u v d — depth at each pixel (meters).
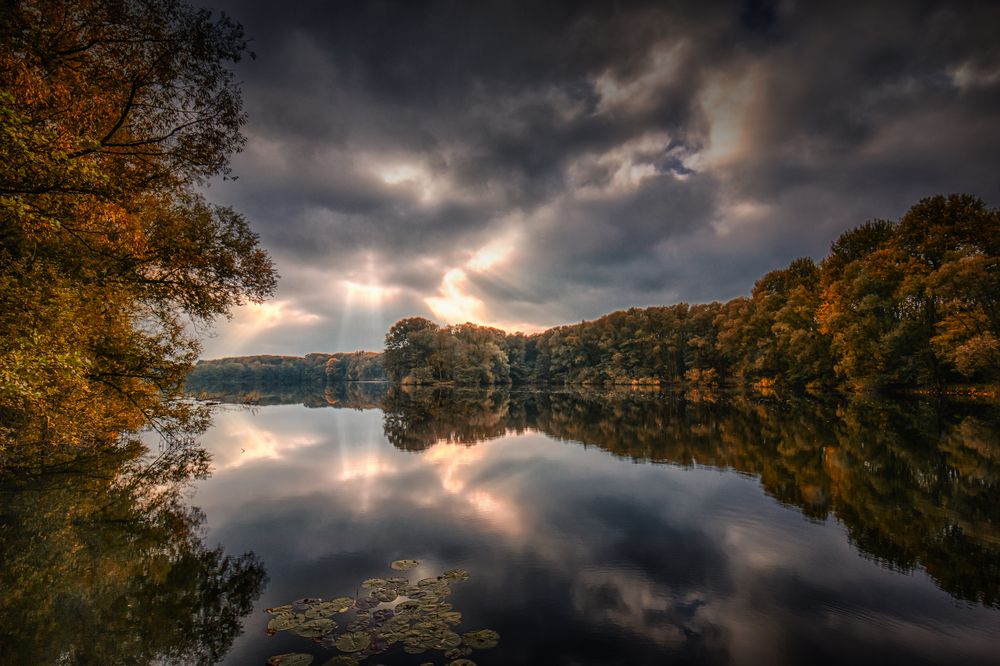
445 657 7.02
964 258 38.03
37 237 10.80
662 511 14.61
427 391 102.00
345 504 15.89
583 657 7.17
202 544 12.29
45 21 10.45
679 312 107.38
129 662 7.33
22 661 7.42
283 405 66.94
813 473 18.70
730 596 9.20
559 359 130.12
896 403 42.38
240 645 7.54
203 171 14.48
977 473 18.19
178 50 12.24
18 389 9.70
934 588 9.47
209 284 17.55
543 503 15.70
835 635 7.86
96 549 12.03
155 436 32.16
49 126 9.11
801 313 58.84
